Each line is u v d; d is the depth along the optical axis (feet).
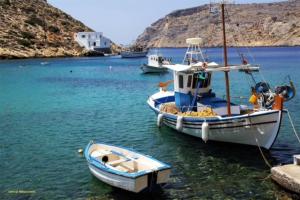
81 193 57.98
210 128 76.89
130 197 56.18
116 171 56.18
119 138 89.92
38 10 602.44
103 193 57.67
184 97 90.07
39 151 80.74
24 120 112.37
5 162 73.67
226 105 83.10
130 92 173.68
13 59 427.74
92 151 67.26
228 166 68.39
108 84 209.26
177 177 63.87
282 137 86.17
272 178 59.93
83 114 120.06
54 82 220.02
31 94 169.17
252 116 71.05
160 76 256.32
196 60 94.68
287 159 70.95
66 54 490.49
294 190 54.75
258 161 70.23
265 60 405.59
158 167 55.72
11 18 525.75
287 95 75.82
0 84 209.67
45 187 60.75
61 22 595.88
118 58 479.00
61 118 114.42
